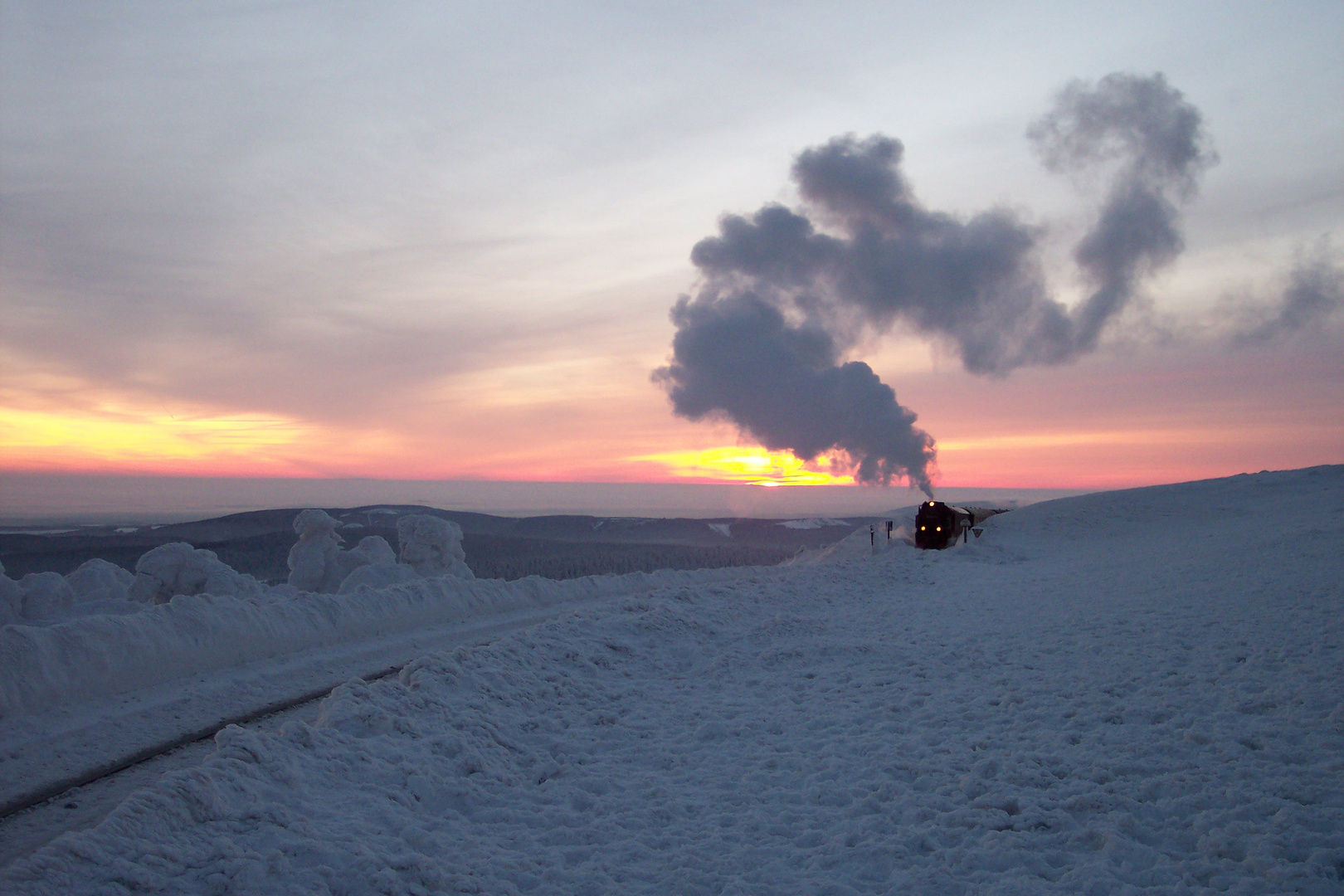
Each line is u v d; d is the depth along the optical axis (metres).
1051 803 5.49
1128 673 8.68
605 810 5.93
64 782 6.15
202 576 14.98
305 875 4.36
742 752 7.21
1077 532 26.70
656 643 11.37
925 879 4.64
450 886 4.54
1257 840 4.74
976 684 8.83
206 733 7.48
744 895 4.52
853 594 16.62
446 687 7.97
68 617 12.46
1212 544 19.00
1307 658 8.42
